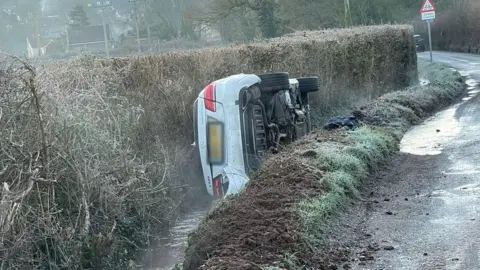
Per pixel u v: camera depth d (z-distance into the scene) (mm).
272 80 12195
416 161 12078
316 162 10156
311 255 7047
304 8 42281
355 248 7355
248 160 11031
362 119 16125
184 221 11117
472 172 10617
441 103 20672
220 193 10961
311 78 14836
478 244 7090
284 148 11672
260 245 6961
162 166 11344
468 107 19094
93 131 9617
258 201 8445
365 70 21703
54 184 8641
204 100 11312
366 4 44594
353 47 21125
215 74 14750
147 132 12180
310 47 18906
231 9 38750
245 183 10195
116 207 9359
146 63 13445
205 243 7523
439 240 7375
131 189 9953
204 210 11750
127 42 46156
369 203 9320
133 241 9641
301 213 7820
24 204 7996
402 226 8055
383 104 17781
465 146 12938
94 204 9227
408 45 25844
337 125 14688
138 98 12609
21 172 7977
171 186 11258
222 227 7777
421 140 14281
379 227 8086
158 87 13320
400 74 25062
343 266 6793
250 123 11203
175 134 12930
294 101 13680
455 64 38781
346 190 9445
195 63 14391
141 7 51875
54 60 11500
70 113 9234
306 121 14258
